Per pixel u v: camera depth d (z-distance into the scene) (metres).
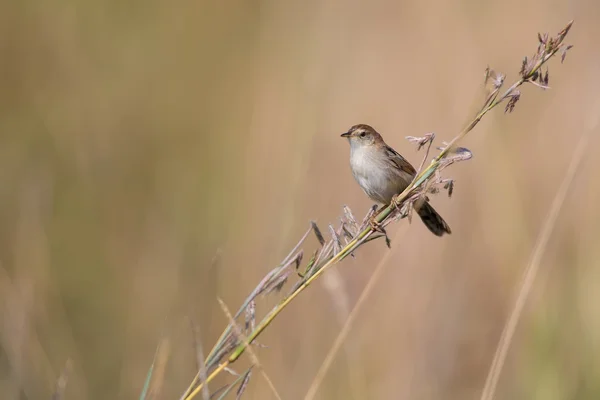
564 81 12.70
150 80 18.33
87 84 16.92
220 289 10.45
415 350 10.12
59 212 14.17
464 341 10.31
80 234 13.77
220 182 15.29
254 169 13.09
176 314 8.59
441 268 10.82
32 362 8.73
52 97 16.41
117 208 14.61
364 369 9.76
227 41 19.58
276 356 9.72
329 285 8.11
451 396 9.91
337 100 13.56
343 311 8.06
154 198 15.24
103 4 18.06
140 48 18.52
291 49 16.41
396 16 14.51
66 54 16.92
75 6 17.47
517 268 10.47
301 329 9.98
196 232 13.69
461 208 11.28
